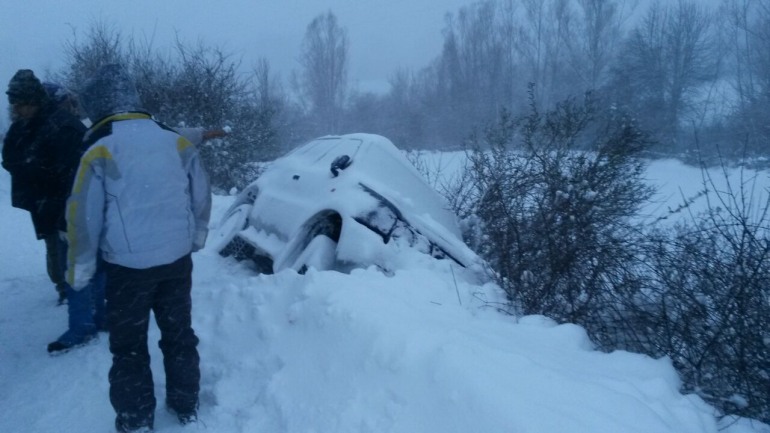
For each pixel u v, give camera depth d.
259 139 15.27
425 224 5.39
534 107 8.05
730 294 4.11
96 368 4.09
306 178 5.93
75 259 3.19
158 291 3.42
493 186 6.72
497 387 2.74
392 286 4.28
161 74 14.73
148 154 3.28
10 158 4.45
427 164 10.45
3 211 11.42
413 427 2.80
